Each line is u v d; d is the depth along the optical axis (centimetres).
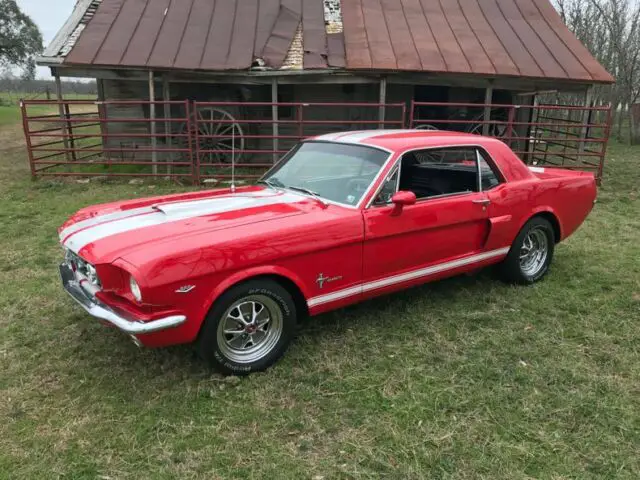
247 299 332
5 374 347
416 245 406
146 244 309
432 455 272
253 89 1298
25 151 1596
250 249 321
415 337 402
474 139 457
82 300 332
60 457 270
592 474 262
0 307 453
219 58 1125
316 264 354
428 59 1143
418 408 313
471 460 270
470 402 320
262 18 1260
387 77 1136
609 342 397
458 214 423
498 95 1373
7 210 804
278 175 454
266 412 308
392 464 266
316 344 388
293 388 333
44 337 399
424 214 401
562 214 512
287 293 348
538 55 1191
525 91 1308
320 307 367
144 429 292
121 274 307
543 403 320
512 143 1434
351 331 407
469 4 1355
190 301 306
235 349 343
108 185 1004
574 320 434
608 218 800
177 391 328
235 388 331
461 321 429
